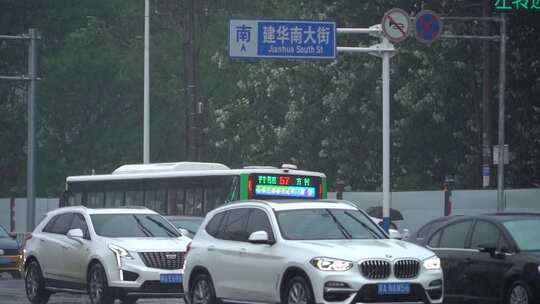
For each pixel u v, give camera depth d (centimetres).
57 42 12350
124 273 4006
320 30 5534
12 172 12431
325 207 3394
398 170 8525
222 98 11794
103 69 11688
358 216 3406
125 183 6378
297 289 3131
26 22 12212
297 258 3131
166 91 11912
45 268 4388
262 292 3262
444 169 8388
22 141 12319
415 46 7900
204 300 3544
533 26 7806
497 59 7619
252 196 5569
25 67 12212
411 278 3111
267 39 5497
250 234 3372
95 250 4109
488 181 6600
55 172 12100
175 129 12062
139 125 12131
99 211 4294
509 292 3359
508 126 7994
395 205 7169
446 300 3578
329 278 3048
